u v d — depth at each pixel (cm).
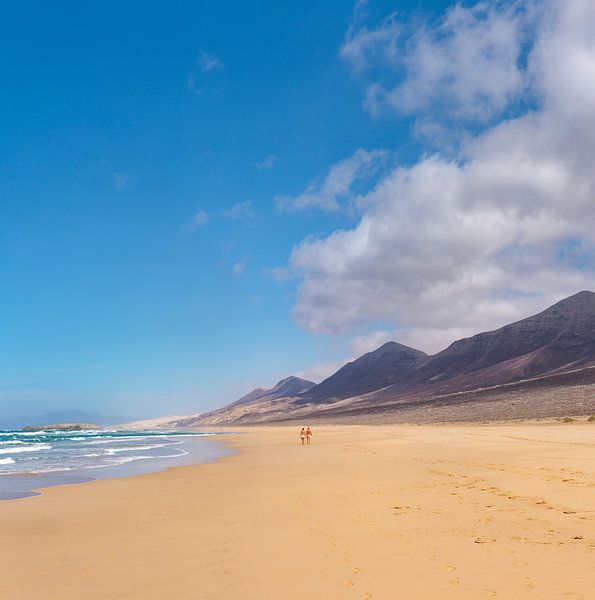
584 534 1023
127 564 995
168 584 863
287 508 1485
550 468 1881
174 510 1596
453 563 888
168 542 1159
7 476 2859
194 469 3022
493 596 736
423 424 9281
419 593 762
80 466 3481
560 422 5903
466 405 11788
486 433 4772
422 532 1107
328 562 932
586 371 11488
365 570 877
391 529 1149
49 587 877
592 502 1290
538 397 9675
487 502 1387
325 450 4022
